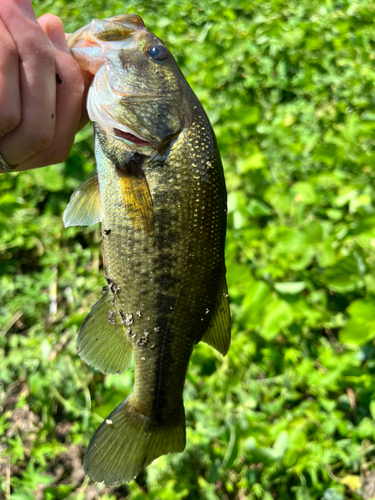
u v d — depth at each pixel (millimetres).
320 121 688
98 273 609
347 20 875
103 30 289
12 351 551
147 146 280
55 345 545
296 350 482
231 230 520
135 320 291
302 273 513
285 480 436
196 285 291
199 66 820
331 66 797
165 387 304
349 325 437
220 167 294
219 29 943
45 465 468
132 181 279
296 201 545
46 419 491
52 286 599
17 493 448
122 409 303
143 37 292
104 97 285
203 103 699
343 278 476
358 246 502
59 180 648
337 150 576
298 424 435
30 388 515
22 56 260
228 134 601
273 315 457
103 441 294
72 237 651
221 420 447
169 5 1172
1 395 526
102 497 457
